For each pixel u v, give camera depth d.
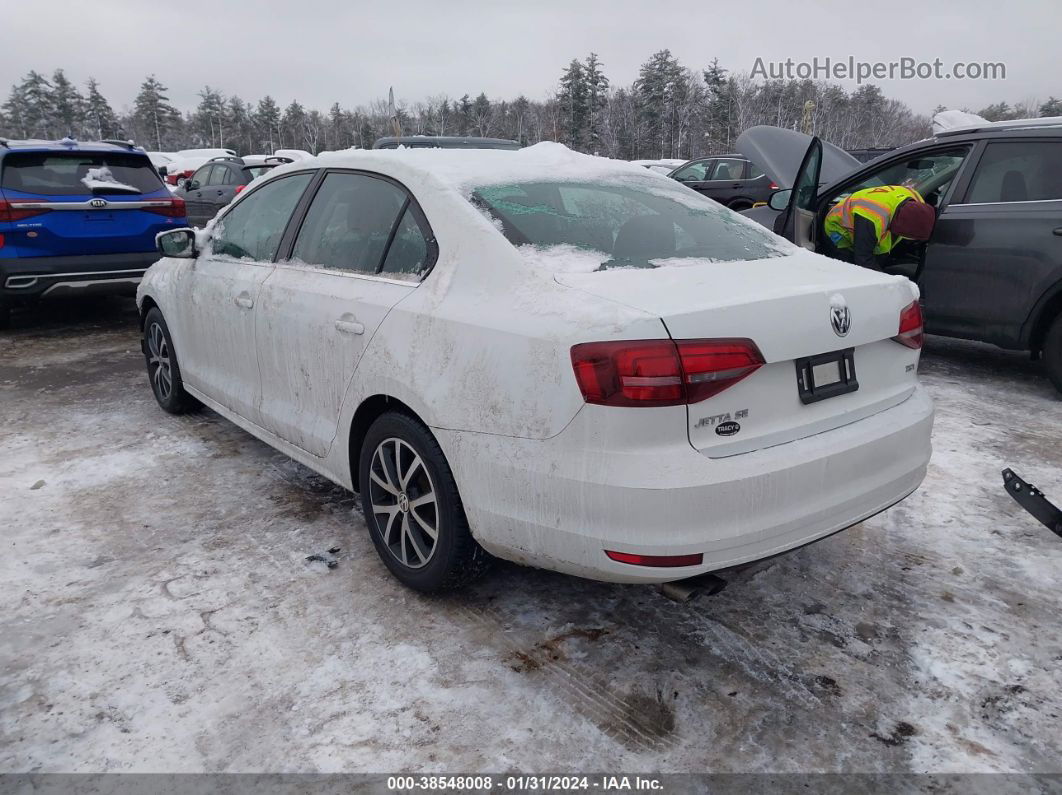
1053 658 2.46
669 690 2.33
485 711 2.25
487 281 2.45
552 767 2.04
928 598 2.80
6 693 2.32
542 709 2.25
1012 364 5.84
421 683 2.37
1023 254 4.85
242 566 3.05
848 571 2.99
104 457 4.19
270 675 2.40
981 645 2.53
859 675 2.40
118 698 2.30
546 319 2.21
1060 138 4.82
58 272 6.86
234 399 3.82
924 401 2.73
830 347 2.33
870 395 2.53
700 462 2.07
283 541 3.26
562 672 2.42
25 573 2.99
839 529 2.37
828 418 2.37
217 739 2.14
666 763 2.06
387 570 3.01
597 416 2.08
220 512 3.53
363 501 2.96
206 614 2.72
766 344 2.16
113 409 5.03
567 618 2.70
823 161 6.26
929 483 3.74
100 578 2.96
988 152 5.14
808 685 2.35
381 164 3.03
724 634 2.61
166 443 4.40
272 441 3.62
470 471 2.39
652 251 2.66
